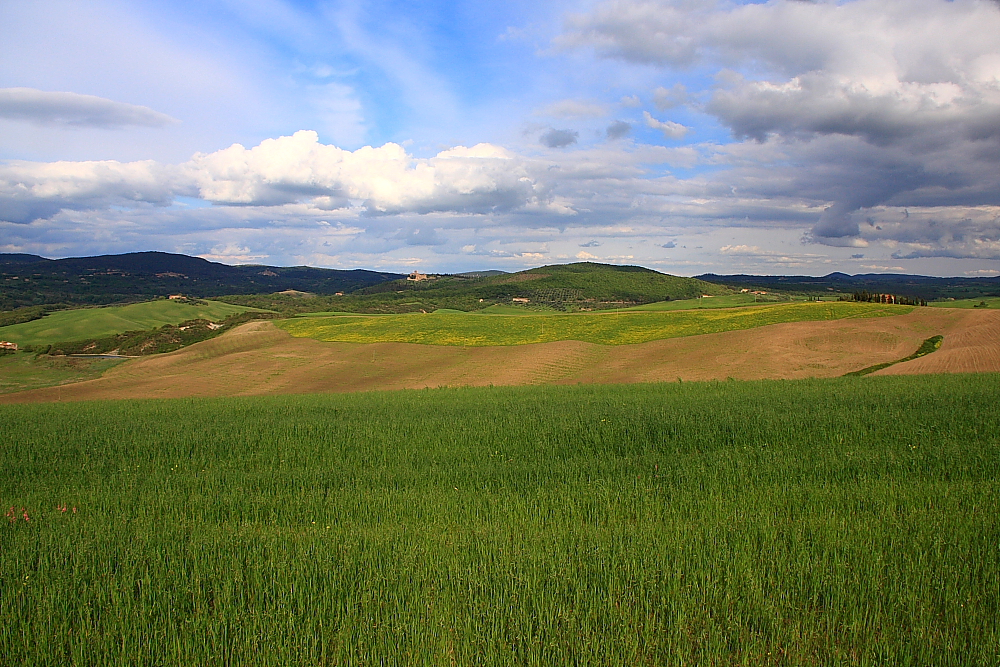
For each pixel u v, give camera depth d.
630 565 6.42
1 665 5.13
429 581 6.23
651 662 4.95
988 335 48.22
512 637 5.21
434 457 13.90
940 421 15.12
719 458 12.43
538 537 7.41
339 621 5.56
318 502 9.85
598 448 14.24
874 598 5.75
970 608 5.43
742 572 6.20
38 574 6.59
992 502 8.32
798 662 4.86
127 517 9.45
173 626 5.50
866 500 8.74
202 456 14.83
